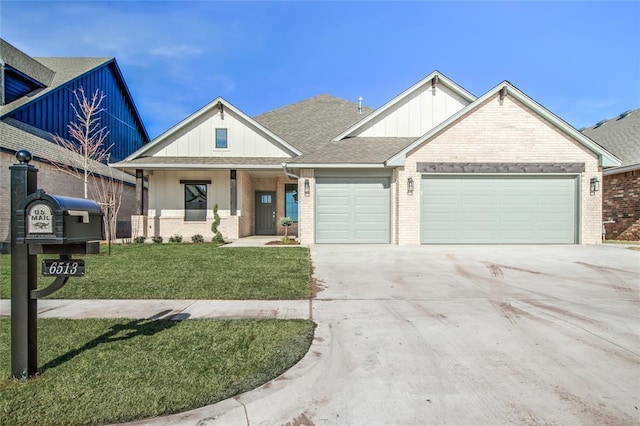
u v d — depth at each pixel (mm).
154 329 4207
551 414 2572
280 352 3529
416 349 3727
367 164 12508
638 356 3562
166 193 16438
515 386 2971
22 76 16766
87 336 3977
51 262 3031
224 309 5125
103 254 10320
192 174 16469
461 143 12461
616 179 15438
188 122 16297
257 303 5441
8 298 5656
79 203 3102
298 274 7418
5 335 3969
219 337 3941
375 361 3441
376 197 13109
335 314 4895
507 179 12555
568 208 12578
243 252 10570
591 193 12406
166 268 8086
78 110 19922
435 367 3320
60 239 2857
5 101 16109
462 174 12438
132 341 3816
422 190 12469
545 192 12578
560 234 12586
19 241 2916
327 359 3459
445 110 14898
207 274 7422
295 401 2760
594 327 4398
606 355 3584
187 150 16375
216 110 16469
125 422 2404
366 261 9172
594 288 6406
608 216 15805
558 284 6719
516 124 12445
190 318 4691
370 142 14367
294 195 18328
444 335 4121
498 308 5199
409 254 10297
